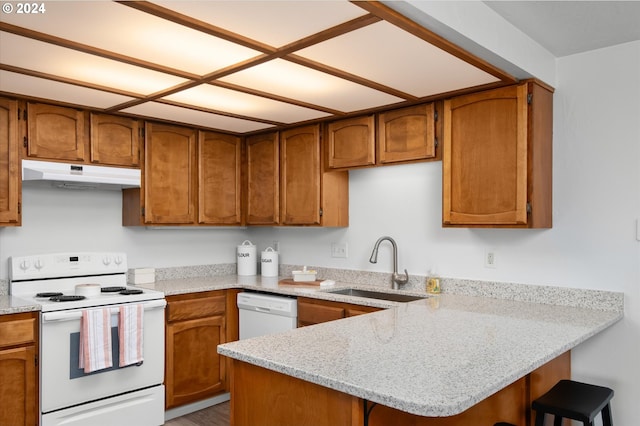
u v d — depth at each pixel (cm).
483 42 214
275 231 436
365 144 332
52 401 271
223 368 358
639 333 249
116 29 191
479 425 195
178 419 332
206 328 350
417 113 305
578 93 271
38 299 292
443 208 286
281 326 332
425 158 301
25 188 326
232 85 264
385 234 355
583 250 267
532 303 277
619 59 259
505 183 262
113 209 368
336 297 302
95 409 288
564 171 274
